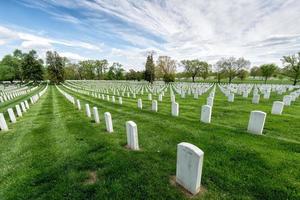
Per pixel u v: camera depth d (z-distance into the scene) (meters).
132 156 4.48
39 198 3.07
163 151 4.76
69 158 4.57
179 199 2.87
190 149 2.86
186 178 3.05
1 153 5.20
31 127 7.91
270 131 6.10
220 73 58.09
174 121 7.83
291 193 2.90
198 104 12.68
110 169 3.88
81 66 93.69
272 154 4.26
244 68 54.56
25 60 65.81
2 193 3.29
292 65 33.56
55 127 7.70
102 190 3.18
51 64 64.38
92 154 4.74
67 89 37.84
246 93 15.44
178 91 21.80
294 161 3.92
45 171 3.97
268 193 2.92
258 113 5.68
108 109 11.91
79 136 6.32
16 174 3.93
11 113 9.02
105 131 6.82
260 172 3.53
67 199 3.00
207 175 3.49
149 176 3.55
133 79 77.81
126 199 2.93
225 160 4.05
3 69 64.00
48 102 16.89
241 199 2.81
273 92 20.09
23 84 61.38
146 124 7.62
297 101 12.83
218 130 6.28
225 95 17.88
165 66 65.88
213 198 2.86
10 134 7.03
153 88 27.14
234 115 8.76
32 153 5.04
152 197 2.95
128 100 16.50
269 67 43.94
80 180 3.56
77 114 10.43
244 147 4.71
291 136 5.62
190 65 64.75
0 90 33.38
